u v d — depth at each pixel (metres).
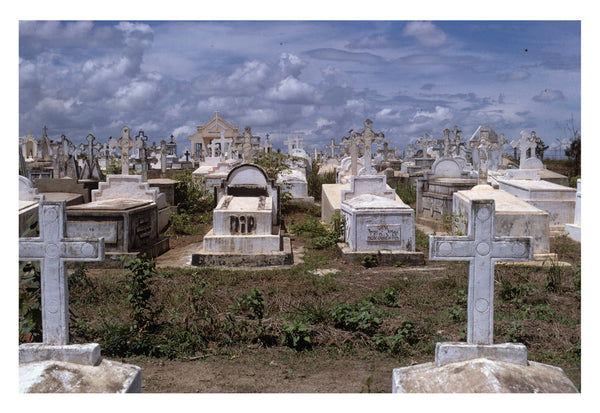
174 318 7.12
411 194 21.95
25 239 4.76
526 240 4.82
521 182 15.76
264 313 7.55
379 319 7.18
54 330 4.79
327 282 9.30
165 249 12.57
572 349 6.34
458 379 4.52
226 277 9.58
